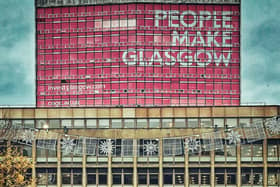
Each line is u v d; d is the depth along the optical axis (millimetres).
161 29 126188
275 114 83250
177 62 126188
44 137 82312
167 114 84875
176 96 125438
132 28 125938
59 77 128375
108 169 82562
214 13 128000
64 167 83000
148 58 125562
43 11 129875
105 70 126250
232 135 70750
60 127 85562
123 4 126500
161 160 82000
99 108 85562
